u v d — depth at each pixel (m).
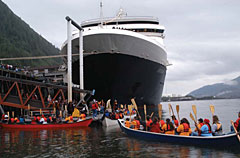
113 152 11.02
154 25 37.88
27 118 22.52
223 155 9.83
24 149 11.99
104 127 20.00
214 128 11.52
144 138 13.80
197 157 9.75
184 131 12.41
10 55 119.19
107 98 31.19
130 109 18.75
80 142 13.51
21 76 33.84
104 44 27.89
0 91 32.38
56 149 11.86
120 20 38.25
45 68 76.31
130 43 28.30
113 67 28.83
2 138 15.40
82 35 27.80
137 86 32.41
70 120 20.84
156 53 32.62
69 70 25.88
